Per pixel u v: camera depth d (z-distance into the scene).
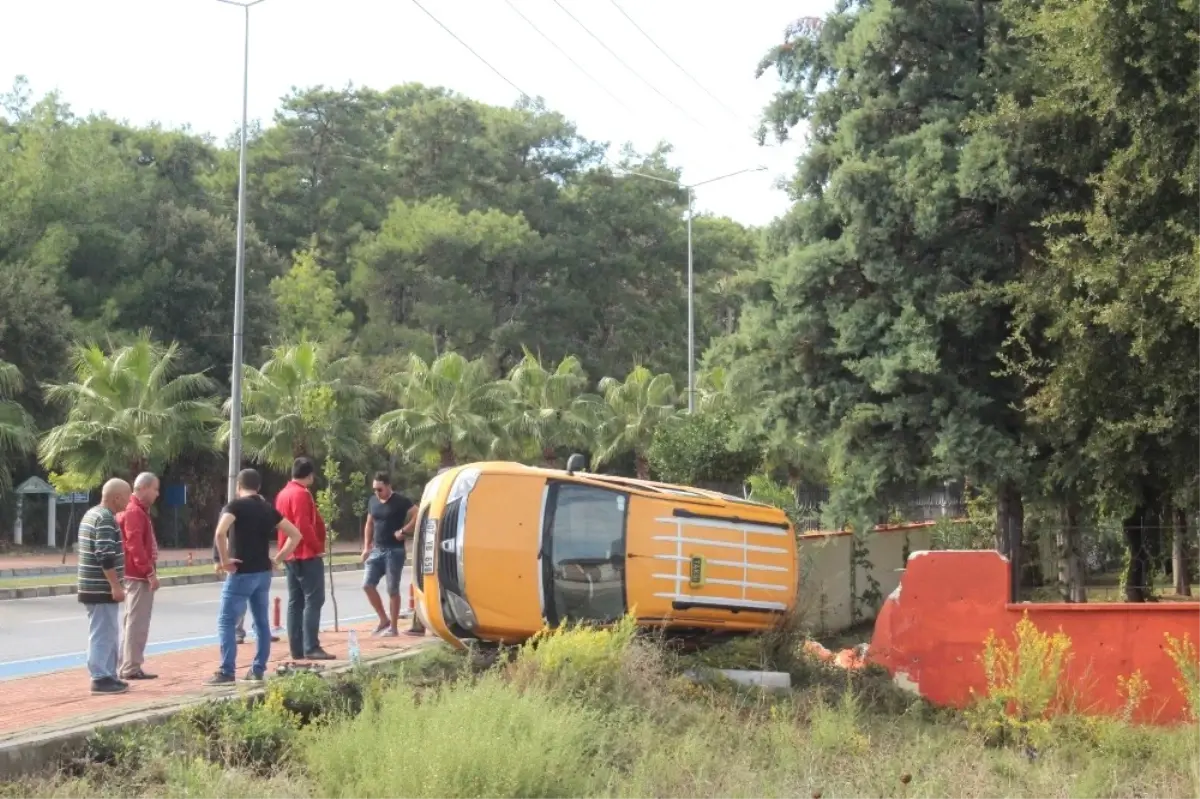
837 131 16.78
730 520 12.77
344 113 79.06
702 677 11.73
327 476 16.50
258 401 41.16
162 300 54.66
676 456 22.48
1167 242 13.42
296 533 11.27
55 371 43.69
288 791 7.86
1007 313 15.35
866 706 11.94
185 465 48.47
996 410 15.57
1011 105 14.69
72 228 54.12
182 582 28.92
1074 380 14.07
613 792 8.16
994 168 14.79
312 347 42.56
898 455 15.45
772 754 9.77
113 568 10.39
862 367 15.45
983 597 12.38
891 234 15.41
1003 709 11.25
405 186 79.19
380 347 65.19
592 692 10.22
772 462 22.81
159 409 37.25
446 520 12.10
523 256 69.94
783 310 16.53
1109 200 14.00
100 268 55.09
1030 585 21.27
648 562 12.28
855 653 13.55
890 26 15.93
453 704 8.51
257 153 76.88
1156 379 13.59
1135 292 13.06
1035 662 11.37
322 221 77.31
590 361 69.69
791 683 12.39
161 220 55.84
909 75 16.20
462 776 7.55
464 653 12.13
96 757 8.37
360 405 43.62
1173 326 12.99
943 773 9.11
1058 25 13.83
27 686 11.08
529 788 7.71
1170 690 11.73
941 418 15.19
